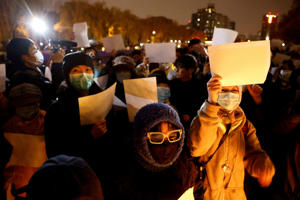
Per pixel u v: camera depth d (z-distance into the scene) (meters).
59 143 1.77
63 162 0.90
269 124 2.76
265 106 3.24
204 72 3.36
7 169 1.98
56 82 3.55
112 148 1.71
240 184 1.62
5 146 1.99
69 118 1.83
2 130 2.00
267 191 2.19
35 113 2.02
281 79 3.96
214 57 1.34
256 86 2.39
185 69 2.88
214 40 3.86
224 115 1.56
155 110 1.28
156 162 1.28
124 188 1.32
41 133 2.02
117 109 2.14
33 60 2.79
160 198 1.32
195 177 1.55
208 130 1.46
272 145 2.46
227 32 3.65
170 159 1.31
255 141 1.66
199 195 1.60
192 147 1.56
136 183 1.33
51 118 1.84
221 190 1.60
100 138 1.76
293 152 1.99
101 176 1.53
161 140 1.26
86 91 1.98
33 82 2.53
